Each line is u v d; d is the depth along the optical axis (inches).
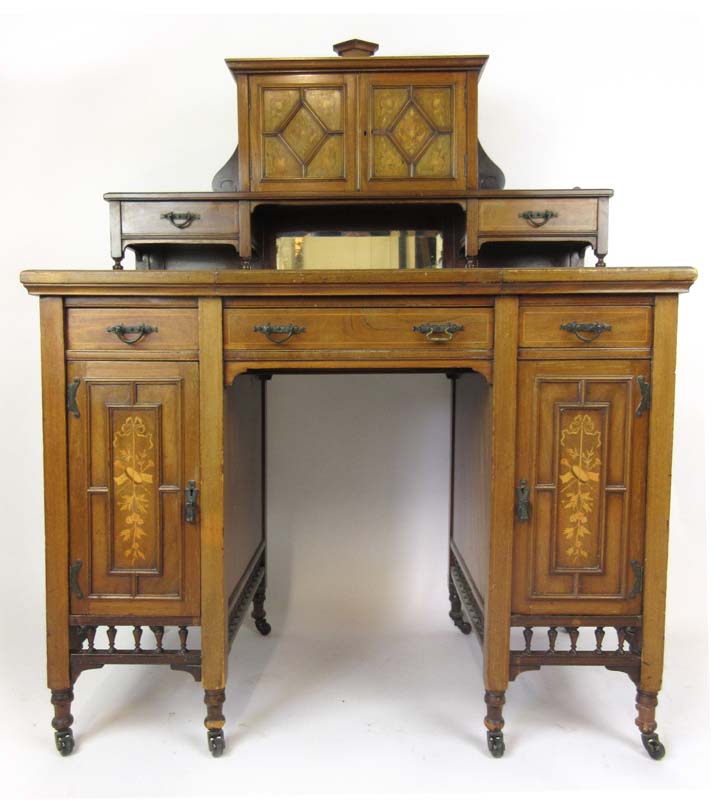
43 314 54.9
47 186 82.4
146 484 56.1
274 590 87.2
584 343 54.8
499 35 81.5
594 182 81.9
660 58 80.9
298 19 81.5
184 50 82.0
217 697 56.7
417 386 86.7
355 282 53.6
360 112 64.8
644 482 55.9
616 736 60.7
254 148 65.2
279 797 51.8
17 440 83.8
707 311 82.0
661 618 56.2
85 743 59.1
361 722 62.5
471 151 64.9
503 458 55.2
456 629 83.7
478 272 53.1
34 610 83.7
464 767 55.8
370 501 87.2
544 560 56.3
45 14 81.0
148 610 56.9
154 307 55.1
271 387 86.5
